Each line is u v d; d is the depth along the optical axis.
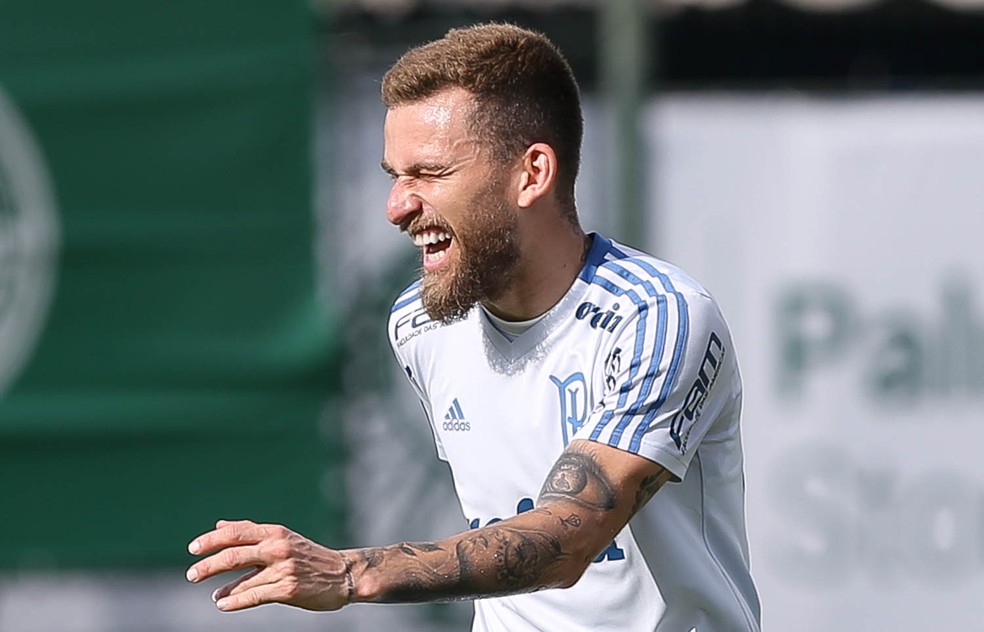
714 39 21.09
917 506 18.20
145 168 18.12
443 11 19.78
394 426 18.41
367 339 18.39
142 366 18.19
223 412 18.22
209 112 18.12
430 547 8.42
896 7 20.12
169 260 18.16
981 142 18.25
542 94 9.48
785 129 18.27
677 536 9.68
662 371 9.09
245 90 18.16
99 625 18.67
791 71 21.16
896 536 18.20
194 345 18.20
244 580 8.07
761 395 18.17
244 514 18.25
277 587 8.00
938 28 20.88
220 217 18.19
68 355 18.17
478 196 9.36
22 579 18.36
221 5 18.12
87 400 18.17
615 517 8.88
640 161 16.84
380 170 18.48
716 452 9.77
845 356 18.20
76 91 18.03
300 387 18.30
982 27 20.81
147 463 18.23
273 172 18.23
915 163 18.27
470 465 10.16
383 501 18.42
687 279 9.55
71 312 18.14
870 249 18.25
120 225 18.14
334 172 18.38
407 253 18.42
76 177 18.08
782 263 18.20
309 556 8.11
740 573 10.05
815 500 18.19
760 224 18.22
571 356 9.62
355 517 18.36
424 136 9.37
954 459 18.27
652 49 18.00
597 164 18.45
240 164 18.19
